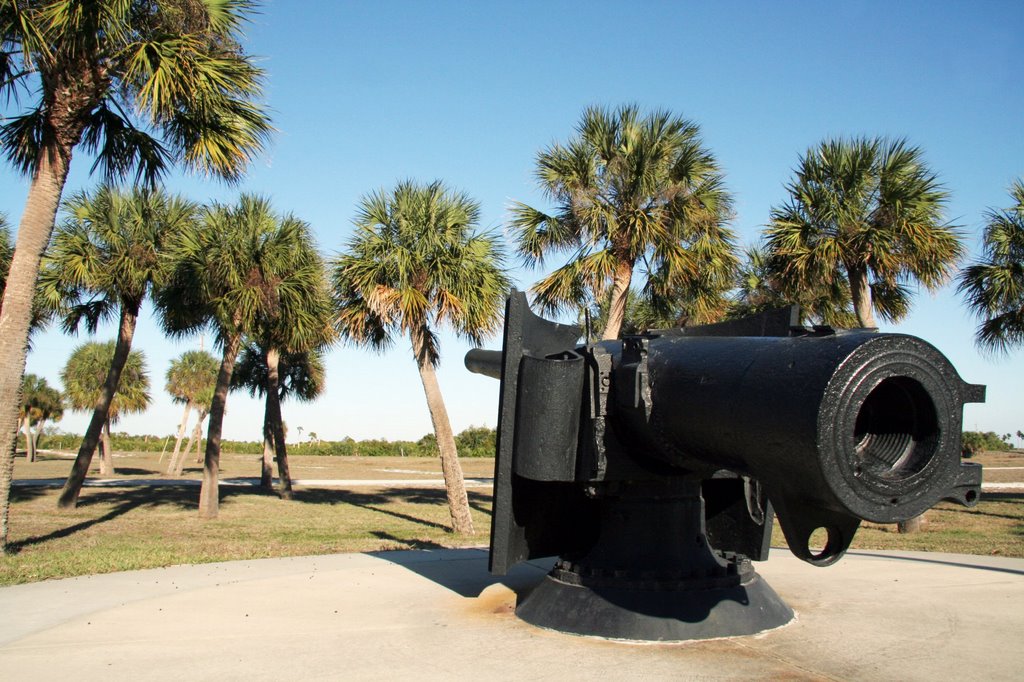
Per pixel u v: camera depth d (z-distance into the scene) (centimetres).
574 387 362
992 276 1345
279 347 1748
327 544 884
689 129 1120
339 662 333
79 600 479
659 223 1080
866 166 1075
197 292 1283
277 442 1772
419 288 1084
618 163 1077
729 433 274
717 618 363
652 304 1278
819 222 1100
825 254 1066
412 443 5953
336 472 3206
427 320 1088
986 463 3969
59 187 728
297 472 3181
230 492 1916
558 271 1150
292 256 1305
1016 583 494
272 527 1134
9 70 727
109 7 653
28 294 718
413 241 1075
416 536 1020
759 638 359
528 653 341
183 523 1177
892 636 361
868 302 1107
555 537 404
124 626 406
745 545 447
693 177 1098
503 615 415
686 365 307
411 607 441
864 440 256
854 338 242
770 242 1141
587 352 362
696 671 312
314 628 395
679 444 326
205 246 1278
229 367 1335
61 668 330
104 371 2762
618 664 323
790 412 240
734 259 1175
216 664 333
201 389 3170
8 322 711
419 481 2488
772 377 255
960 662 321
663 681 301
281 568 595
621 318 1105
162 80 685
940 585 487
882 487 235
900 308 1281
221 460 4666
